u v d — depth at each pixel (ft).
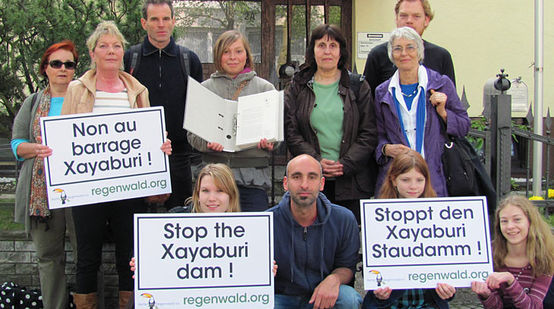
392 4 24.48
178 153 14.70
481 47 25.29
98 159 12.25
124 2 16.75
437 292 11.16
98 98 12.73
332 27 13.75
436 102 12.84
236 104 13.62
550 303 10.39
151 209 14.61
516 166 24.22
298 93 14.06
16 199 13.58
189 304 10.71
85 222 12.77
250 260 10.83
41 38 16.15
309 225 11.69
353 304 11.27
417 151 13.08
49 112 13.43
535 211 11.43
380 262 11.21
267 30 24.85
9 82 16.47
